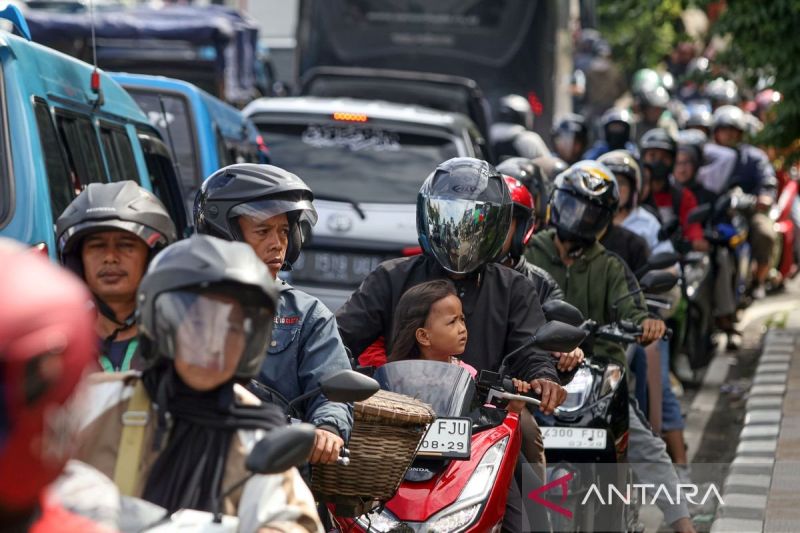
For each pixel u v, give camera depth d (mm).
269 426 6695
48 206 11781
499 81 43156
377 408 9531
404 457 9688
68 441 5094
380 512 10164
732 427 22406
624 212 20438
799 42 26312
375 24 43594
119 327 9539
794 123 27625
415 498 10188
